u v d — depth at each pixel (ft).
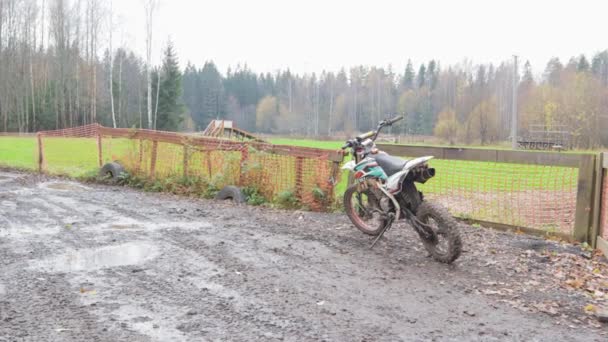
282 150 29.84
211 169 34.06
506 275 16.61
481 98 252.01
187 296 14.20
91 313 12.85
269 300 14.02
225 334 11.78
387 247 19.89
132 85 229.66
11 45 200.03
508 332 12.23
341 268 17.10
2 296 13.84
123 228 22.80
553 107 203.51
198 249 19.16
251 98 405.80
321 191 27.71
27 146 94.27
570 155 20.98
